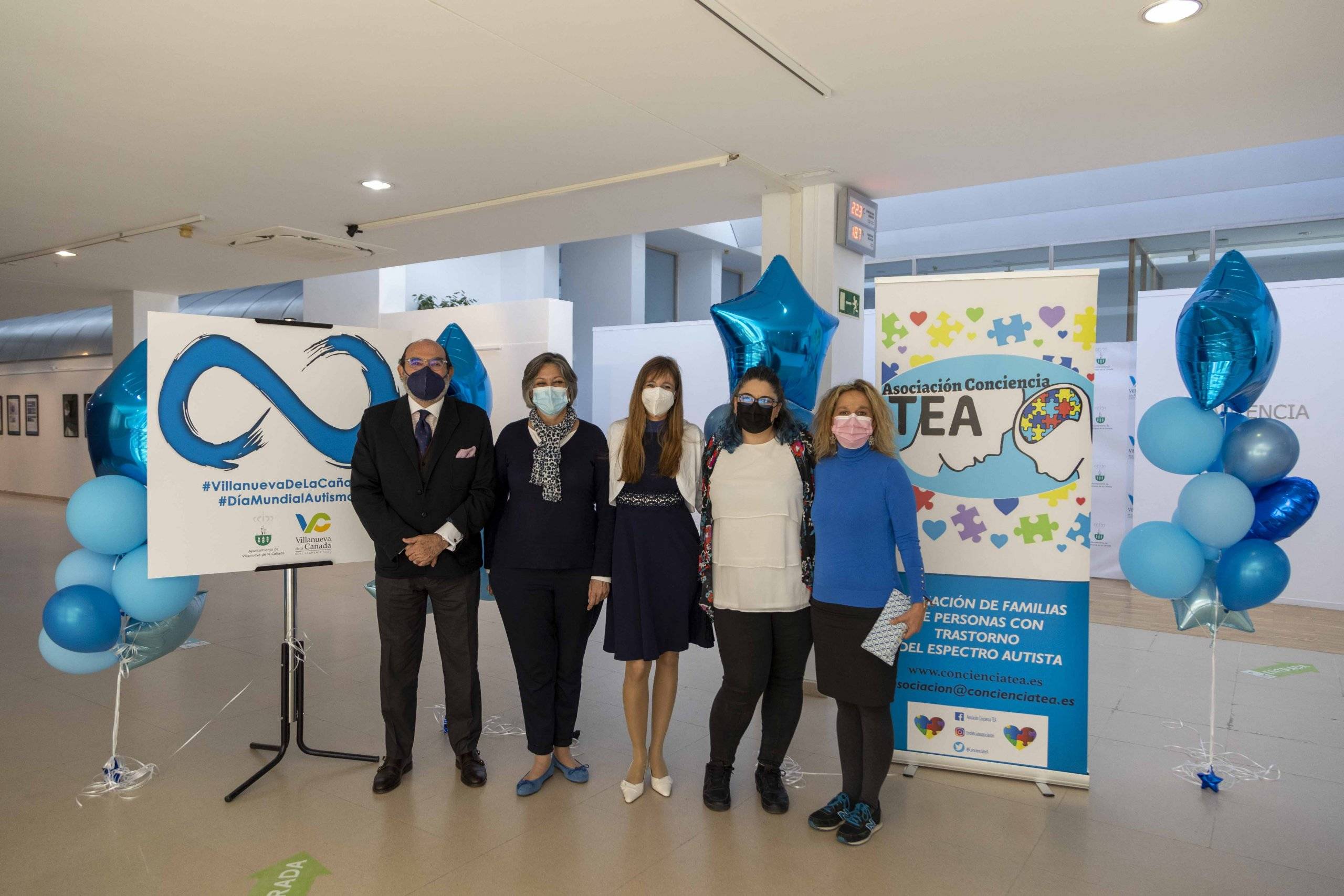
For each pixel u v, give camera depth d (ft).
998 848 9.00
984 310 10.68
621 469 9.75
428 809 9.83
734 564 9.33
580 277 42.29
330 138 12.95
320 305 35.76
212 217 17.97
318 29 9.37
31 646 16.85
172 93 11.17
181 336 9.95
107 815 9.67
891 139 12.85
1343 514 20.39
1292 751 11.79
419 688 14.47
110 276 25.58
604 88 11.00
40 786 10.45
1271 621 19.38
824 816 9.36
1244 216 25.20
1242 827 9.52
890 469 8.95
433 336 23.16
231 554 10.30
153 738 12.06
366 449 10.19
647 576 9.70
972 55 9.91
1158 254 26.63
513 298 40.81
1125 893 8.13
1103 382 24.36
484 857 8.74
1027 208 28.27
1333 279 20.35
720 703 9.66
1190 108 11.53
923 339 10.92
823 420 9.31
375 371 11.43
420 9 8.90
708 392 27.20
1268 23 8.99
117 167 14.44
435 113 11.91
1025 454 10.58
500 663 15.92
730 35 9.45
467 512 10.02
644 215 17.85
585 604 10.20
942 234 30.07
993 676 10.81
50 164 14.24
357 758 11.26
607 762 11.24
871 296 31.91
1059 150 13.33
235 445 10.31
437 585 10.32
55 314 46.26
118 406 10.38
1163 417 10.87
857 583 8.93
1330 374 20.35
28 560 27.04
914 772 10.94
